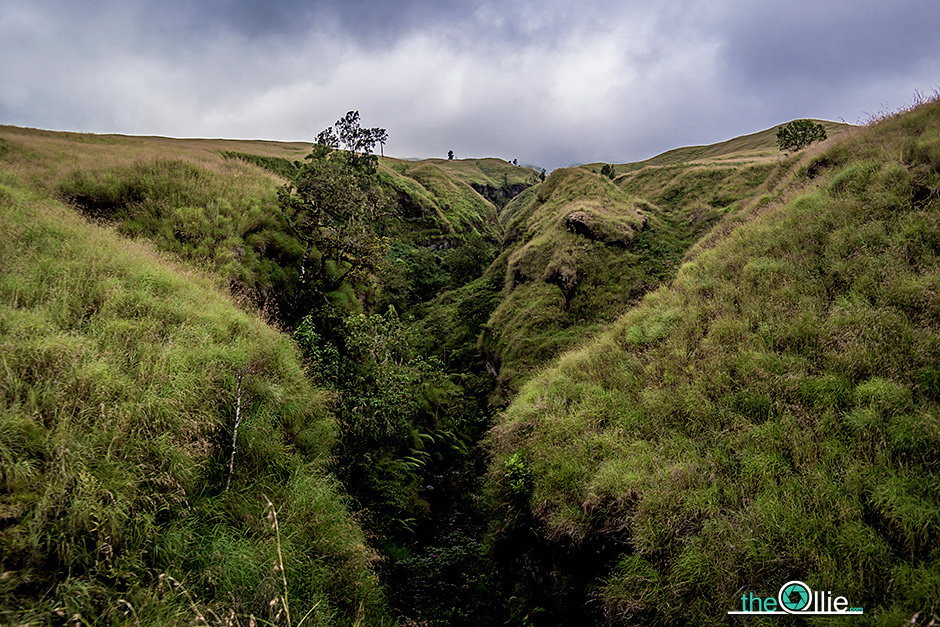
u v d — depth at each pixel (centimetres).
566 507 662
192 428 493
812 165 1350
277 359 762
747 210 1509
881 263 741
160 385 520
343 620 475
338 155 2898
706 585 462
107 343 549
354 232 1472
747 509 510
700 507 533
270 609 352
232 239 1244
